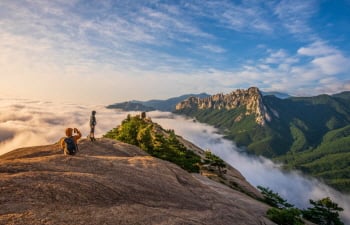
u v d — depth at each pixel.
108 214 10.96
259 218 19.94
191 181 20.03
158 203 13.89
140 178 15.96
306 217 55.50
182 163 55.78
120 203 12.39
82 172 14.55
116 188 13.50
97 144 25.19
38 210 9.79
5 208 9.45
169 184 16.84
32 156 18.97
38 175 12.33
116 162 17.86
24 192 10.70
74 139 17.64
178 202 15.09
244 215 17.66
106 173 15.17
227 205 18.12
